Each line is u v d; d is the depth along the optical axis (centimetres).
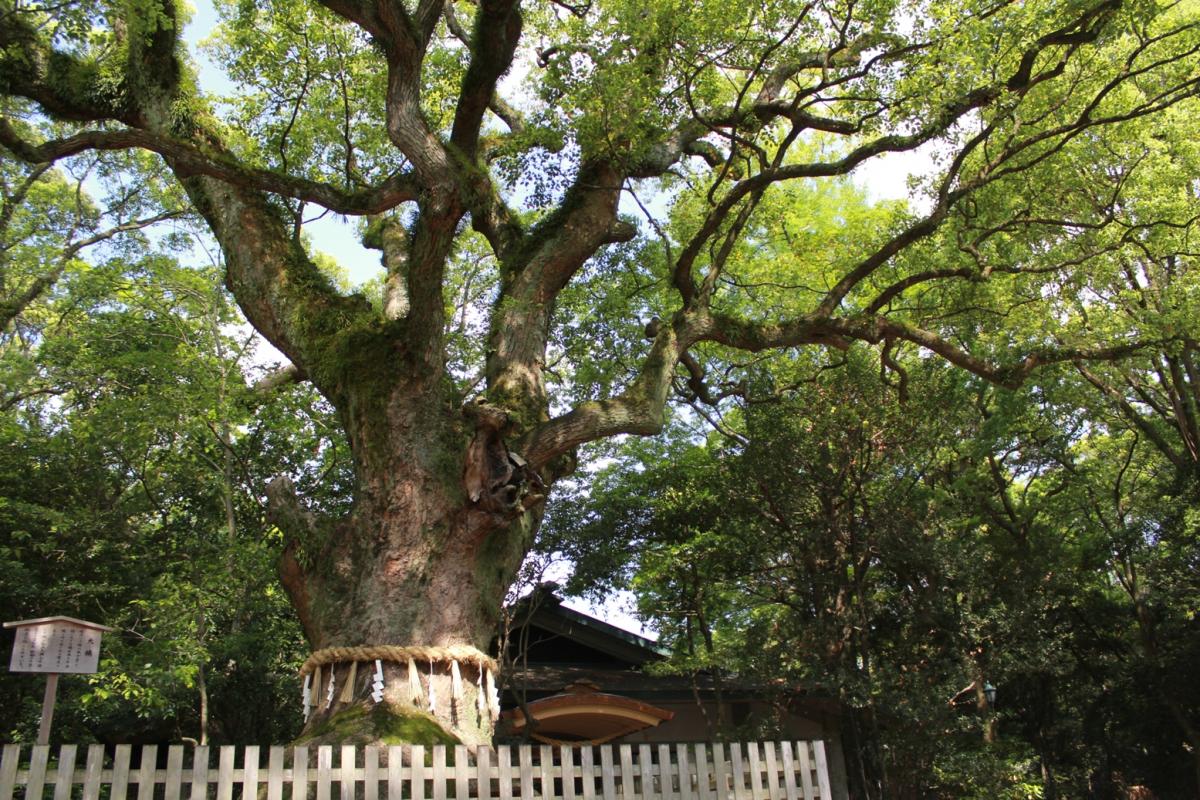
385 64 1334
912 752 1602
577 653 1941
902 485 1780
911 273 1598
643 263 1600
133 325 1485
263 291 1083
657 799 657
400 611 898
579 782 666
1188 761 1955
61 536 1375
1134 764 2039
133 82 1112
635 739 1791
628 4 1116
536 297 1174
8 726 1271
